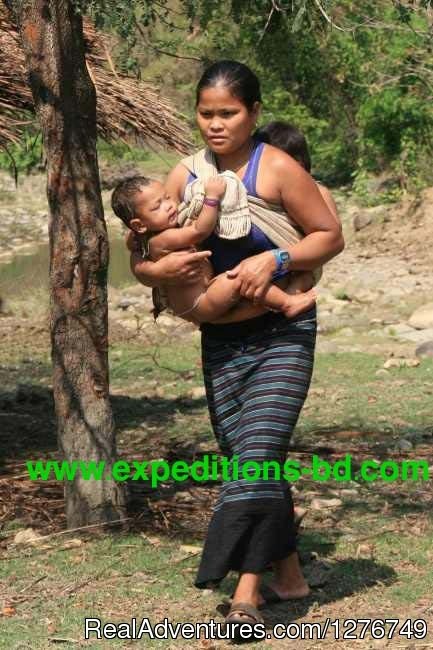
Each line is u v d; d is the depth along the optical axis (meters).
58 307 7.35
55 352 7.42
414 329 16.16
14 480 8.80
